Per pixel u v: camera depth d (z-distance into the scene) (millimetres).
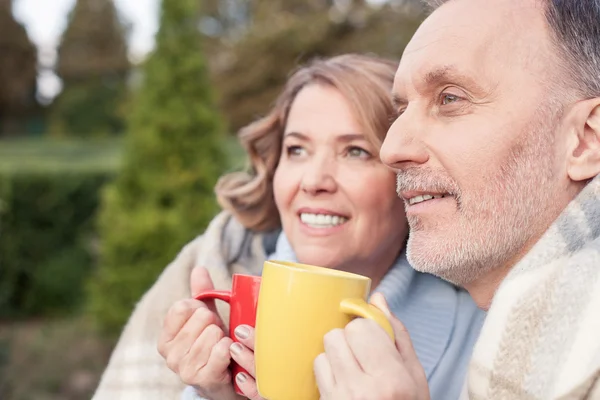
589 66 1008
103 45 35250
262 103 19188
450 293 1491
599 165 1005
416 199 1087
